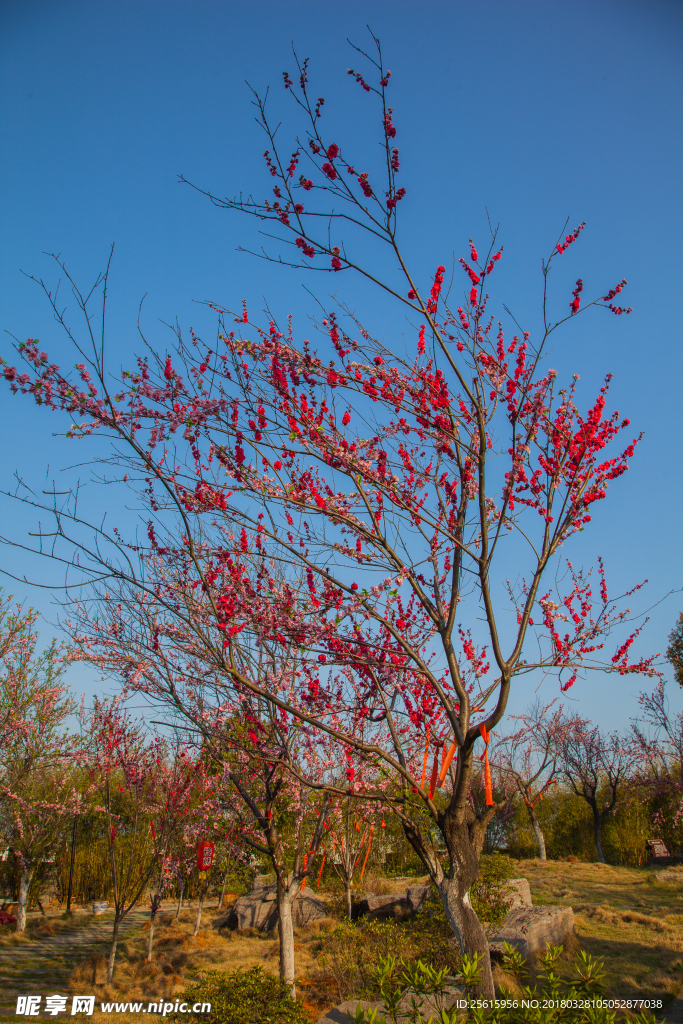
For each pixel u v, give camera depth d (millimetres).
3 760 16188
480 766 18781
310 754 9016
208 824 12391
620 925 13008
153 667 6707
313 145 4594
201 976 10344
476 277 5320
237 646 5562
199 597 6277
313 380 5219
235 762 8070
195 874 18250
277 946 12086
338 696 6055
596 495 5242
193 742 10000
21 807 15977
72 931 15578
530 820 29438
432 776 5719
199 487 5285
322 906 14242
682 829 24406
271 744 7234
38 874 18391
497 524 5387
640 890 17625
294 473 5594
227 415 5152
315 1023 5277
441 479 5902
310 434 5145
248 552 5453
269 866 16641
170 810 11586
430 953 6906
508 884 12000
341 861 14484
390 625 5324
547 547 5348
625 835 26125
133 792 12578
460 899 4957
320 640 5324
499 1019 3457
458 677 5422
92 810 18969
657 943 11320
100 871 20250
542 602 5352
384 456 5438
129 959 11836
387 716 5793
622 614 5594
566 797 30328
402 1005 5188
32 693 16359
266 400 5207
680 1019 7152
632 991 8391
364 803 11156
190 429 5148
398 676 6168
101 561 4961
